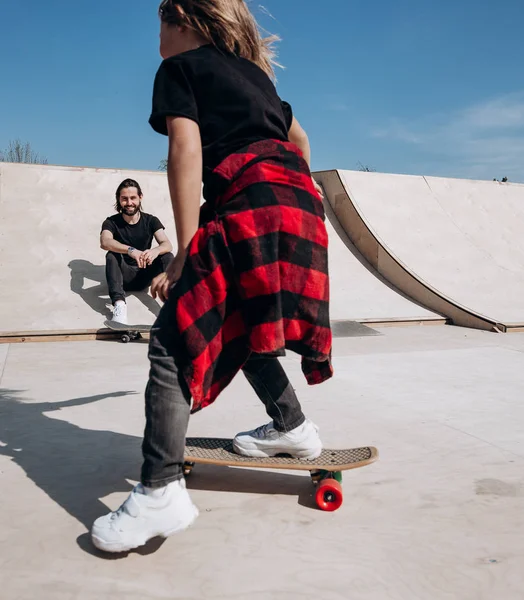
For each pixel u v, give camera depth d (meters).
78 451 2.36
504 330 5.70
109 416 2.85
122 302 5.22
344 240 7.48
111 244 5.30
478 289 6.70
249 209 1.56
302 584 1.47
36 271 5.78
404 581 1.49
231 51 1.72
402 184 8.02
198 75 1.62
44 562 1.55
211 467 2.24
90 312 5.45
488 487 2.07
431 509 1.89
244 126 1.64
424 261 6.97
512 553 1.63
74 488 2.00
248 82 1.68
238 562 1.57
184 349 1.56
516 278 7.07
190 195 1.56
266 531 1.74
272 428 1.95
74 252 6.08
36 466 2.19
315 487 2.00
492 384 3.59
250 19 1.80
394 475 2.16
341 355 4.52
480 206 8.21
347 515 1.85
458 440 2.55
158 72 1.64
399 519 1.82
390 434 2.62
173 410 1.58
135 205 5.42
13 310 5.28
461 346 4.94
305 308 1.62
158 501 1.57
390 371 3.94
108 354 4.46
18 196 6.53
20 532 1.70
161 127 1.64
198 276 1.56
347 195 7.47
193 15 1.71
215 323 1.56
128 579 1.48
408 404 3.12
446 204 8.02
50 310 5.37
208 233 1.57
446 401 3.19
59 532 1.71
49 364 4.07
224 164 1.61
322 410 2.98
